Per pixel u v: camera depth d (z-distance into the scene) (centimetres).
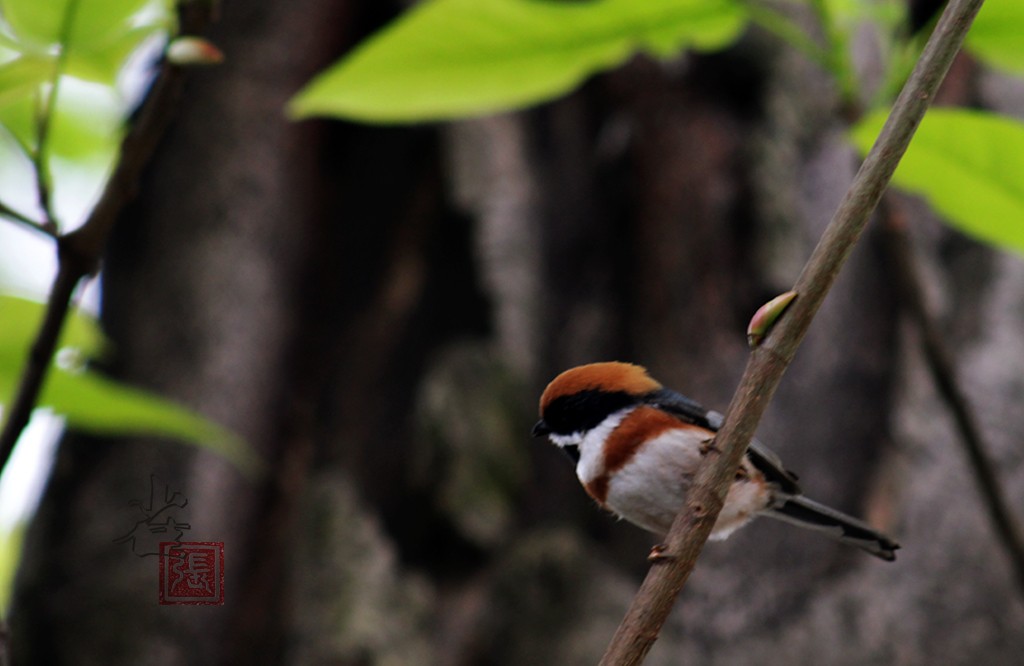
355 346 1021
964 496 908
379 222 1062
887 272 990
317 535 923
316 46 1103
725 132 1009
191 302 1004
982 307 1012
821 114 1017
